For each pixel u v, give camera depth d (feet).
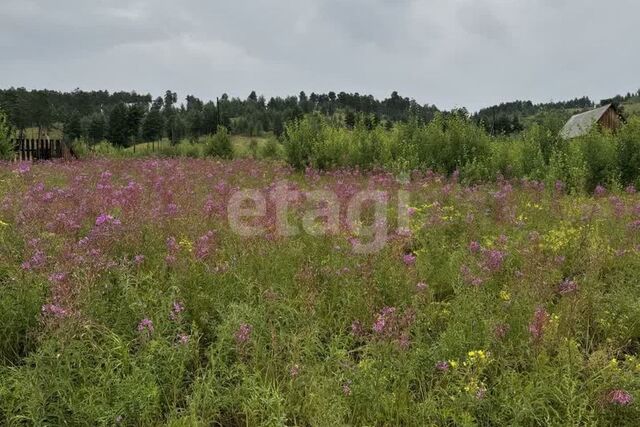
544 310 14.90
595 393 11.97
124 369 11.98
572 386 11.53
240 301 15.56
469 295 15.83
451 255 21.08
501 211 29.50
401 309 16.26
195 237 20.63
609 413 11.49
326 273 18.17
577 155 52.37
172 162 60.34
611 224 26.66
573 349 13.39
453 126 61.41
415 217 29.19
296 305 15.94
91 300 13.82
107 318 13.98
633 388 11.88
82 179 35.73
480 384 12.28
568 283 17.85
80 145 99.91
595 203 31.65
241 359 12.84
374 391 11.59
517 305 15.52
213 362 12.31
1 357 13.06
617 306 16.37
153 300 14.67
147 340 12.78
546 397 11.80
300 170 62.80
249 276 16.92
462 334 13.78
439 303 16.55
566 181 49.14
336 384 11.95
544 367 12.60
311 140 66.44
